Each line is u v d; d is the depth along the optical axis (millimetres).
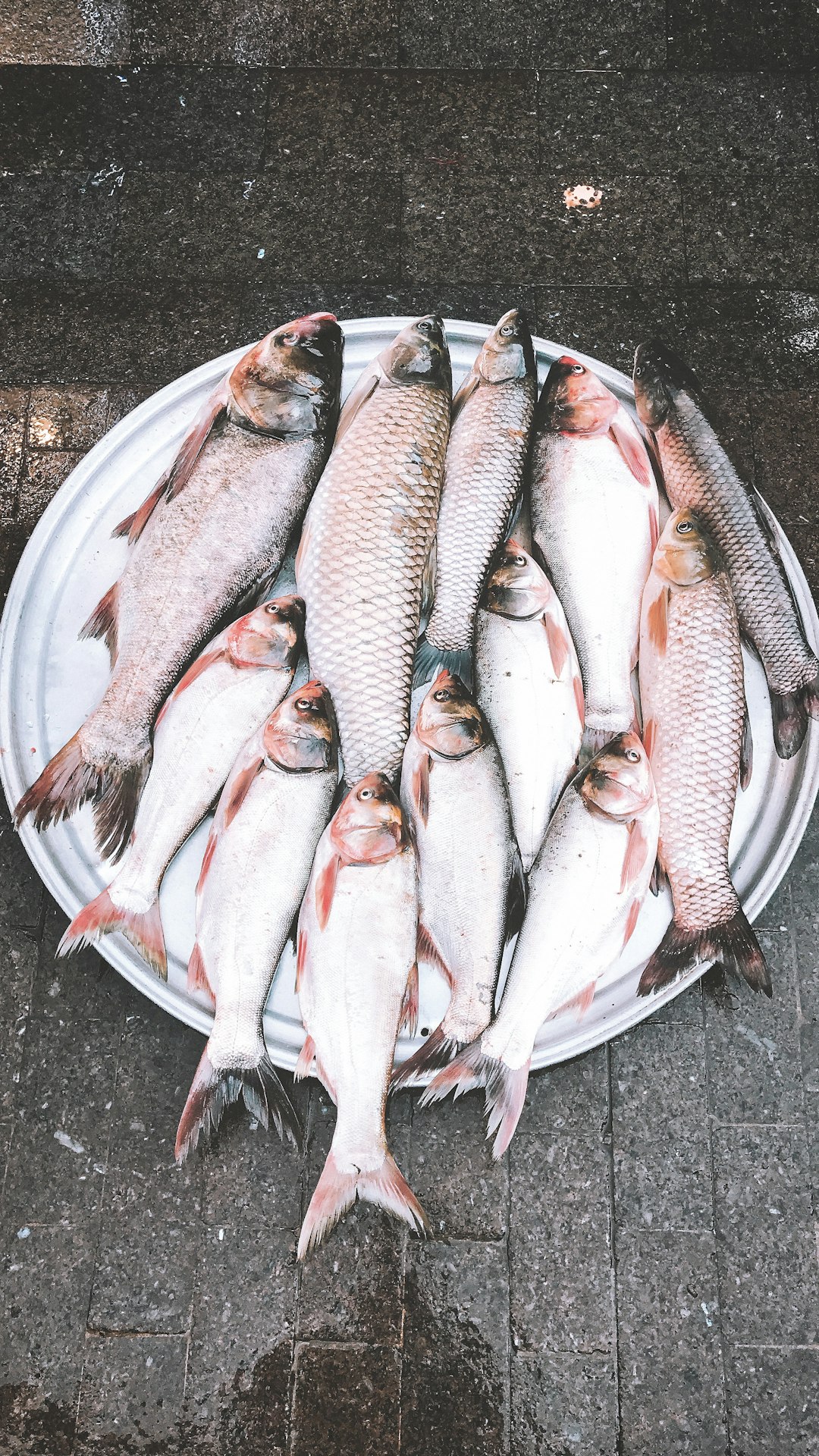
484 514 1426
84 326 1702
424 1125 1487
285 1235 1462
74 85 1798
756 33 1833
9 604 1449
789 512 1663
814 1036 1521
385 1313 1448
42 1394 1424
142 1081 1496
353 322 1513
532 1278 1458
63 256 1737
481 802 1365
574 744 1398
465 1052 1345
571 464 1436
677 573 1427
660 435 1484
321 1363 1436
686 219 1770
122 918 1363
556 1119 1496
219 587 1402
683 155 1795
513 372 1449
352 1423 1424
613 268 1747
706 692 1412
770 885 1429
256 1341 1439
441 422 1420
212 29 1819
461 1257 1461
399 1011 1333
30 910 1530
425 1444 1420
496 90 1812
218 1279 1452
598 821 1367
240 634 1374
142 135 1784
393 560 1383
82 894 1395
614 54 1826
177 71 1809
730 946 1388
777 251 1761
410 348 1418
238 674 1376
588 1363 1440
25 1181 1472
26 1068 1496
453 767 1367
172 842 1371
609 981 1406
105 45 1812
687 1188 1483
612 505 1429
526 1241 1466
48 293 1716
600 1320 1450
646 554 1438
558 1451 1420
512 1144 1488
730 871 1438
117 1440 1415
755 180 1789
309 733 1349
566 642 1402
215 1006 1347
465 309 1720
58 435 1665
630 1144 1492
